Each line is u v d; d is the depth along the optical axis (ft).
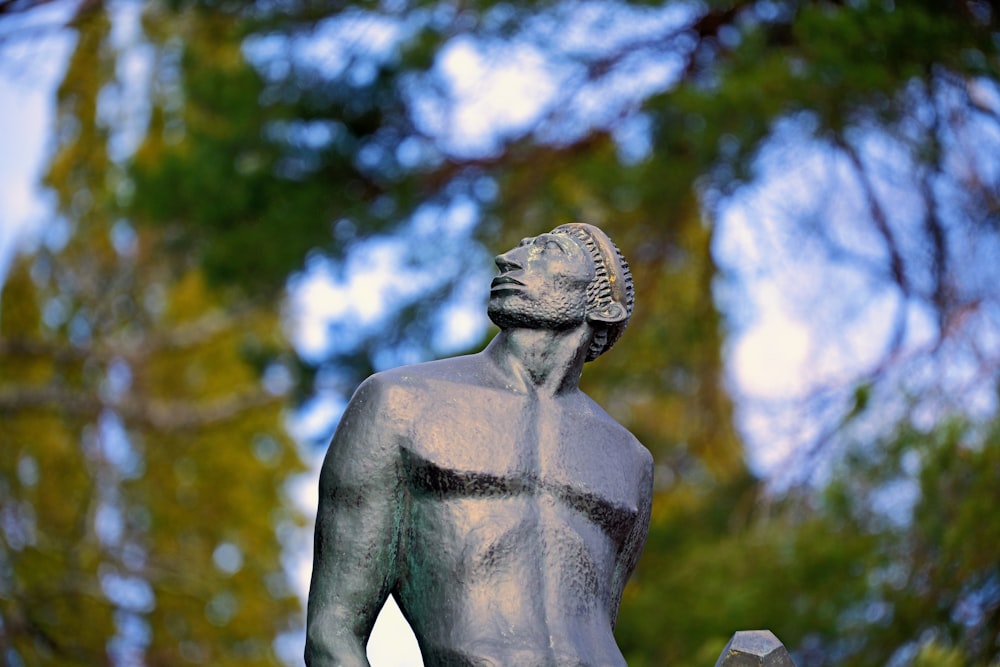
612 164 45.01
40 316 69.97
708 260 47.19
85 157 70.85
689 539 46.75
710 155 42.93
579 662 15.84
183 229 48.21
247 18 45.85
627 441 17.34
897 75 39.04
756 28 41.88
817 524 40.75
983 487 38.09
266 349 50.19
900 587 38.93
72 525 63.31
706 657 39.42
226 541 69.21
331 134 45.85
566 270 17.22
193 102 48.49
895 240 42.65
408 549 16.39
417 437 16.40
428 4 45.39
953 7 39.47
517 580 16.11
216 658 64.90
